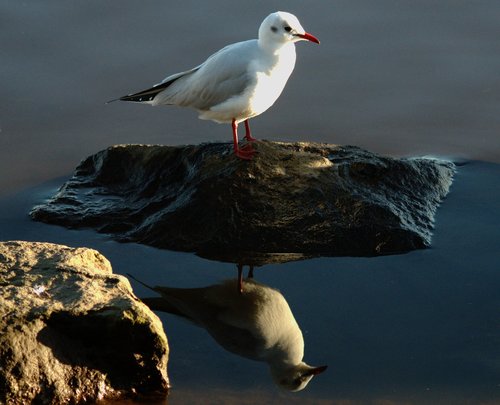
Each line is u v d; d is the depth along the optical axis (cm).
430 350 1052
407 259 1250
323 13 1853
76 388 952
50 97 1673
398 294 1168
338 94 1684
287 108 1661
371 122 1627
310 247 1268
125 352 968
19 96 1669
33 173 1510
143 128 1633
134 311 963
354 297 1162
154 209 1366
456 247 1277
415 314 1123
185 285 1199
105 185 1455
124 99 1391
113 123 1639
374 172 1355
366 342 1068
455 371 1016
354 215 1291
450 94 1677
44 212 1382
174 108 1689
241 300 1159
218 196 1294
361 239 1274
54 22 1825
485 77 1703
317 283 1196
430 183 1406
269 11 1852
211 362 1034
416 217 1332
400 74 1720
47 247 1084
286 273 1220
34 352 934
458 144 1570
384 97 1677
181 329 1096
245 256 1265
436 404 964
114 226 1355
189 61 1728
